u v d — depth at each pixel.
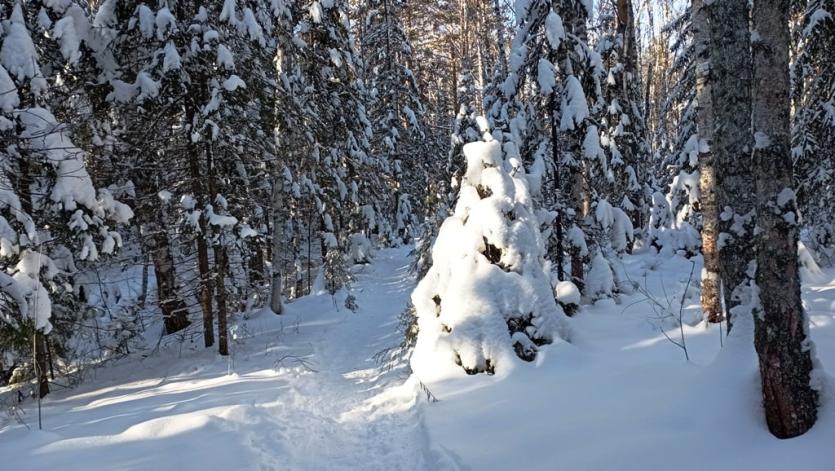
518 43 10.42
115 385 8.47
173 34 8.53
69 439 5.28
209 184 9.30
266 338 11.04
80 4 9.53
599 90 10.26
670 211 15.15
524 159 10.71
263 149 10.30
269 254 17.31
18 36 7.12
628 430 4.31
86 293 9.43
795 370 3.56
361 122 18.75
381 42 24.45
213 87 9.00
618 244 11.08
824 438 3.36
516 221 7.02
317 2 15.22
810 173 10.70
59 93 8.61
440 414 5.39
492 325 6.51
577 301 8.38
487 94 12.66
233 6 8.84
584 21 10.09
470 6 18.69
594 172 10.78
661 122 22.64
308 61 14.23
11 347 7.10
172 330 11.23
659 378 5.12
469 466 4.23
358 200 19.27
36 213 7.87
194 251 11.08
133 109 9.35
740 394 4.10
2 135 6.88
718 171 5.50
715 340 6.72
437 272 7.45
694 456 3.74
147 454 4.91
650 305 9.05
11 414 6.79
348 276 16.31
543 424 4.78
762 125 3.68
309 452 5.38
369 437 5.70
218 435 5.39
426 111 30.44
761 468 3.37
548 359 6.21
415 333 8.51
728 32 5.40
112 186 9.74
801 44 10.57
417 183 27.08
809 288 9.07
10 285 6.68
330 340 10.85
